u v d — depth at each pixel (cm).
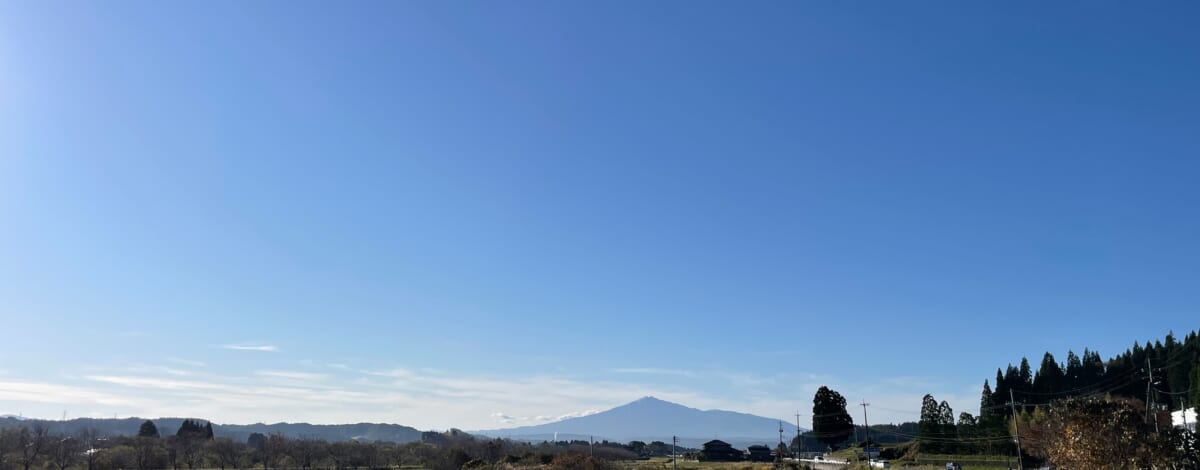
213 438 15975
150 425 17300
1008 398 11988
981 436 10025
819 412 12306
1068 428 4178
